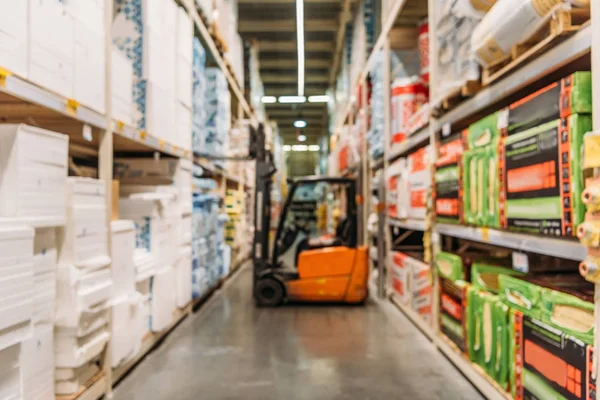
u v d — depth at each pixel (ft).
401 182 15.16
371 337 12.98
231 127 27.12
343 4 30.17
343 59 33.83
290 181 18.89
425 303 13.08
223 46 19.25
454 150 10.12
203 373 9.98
